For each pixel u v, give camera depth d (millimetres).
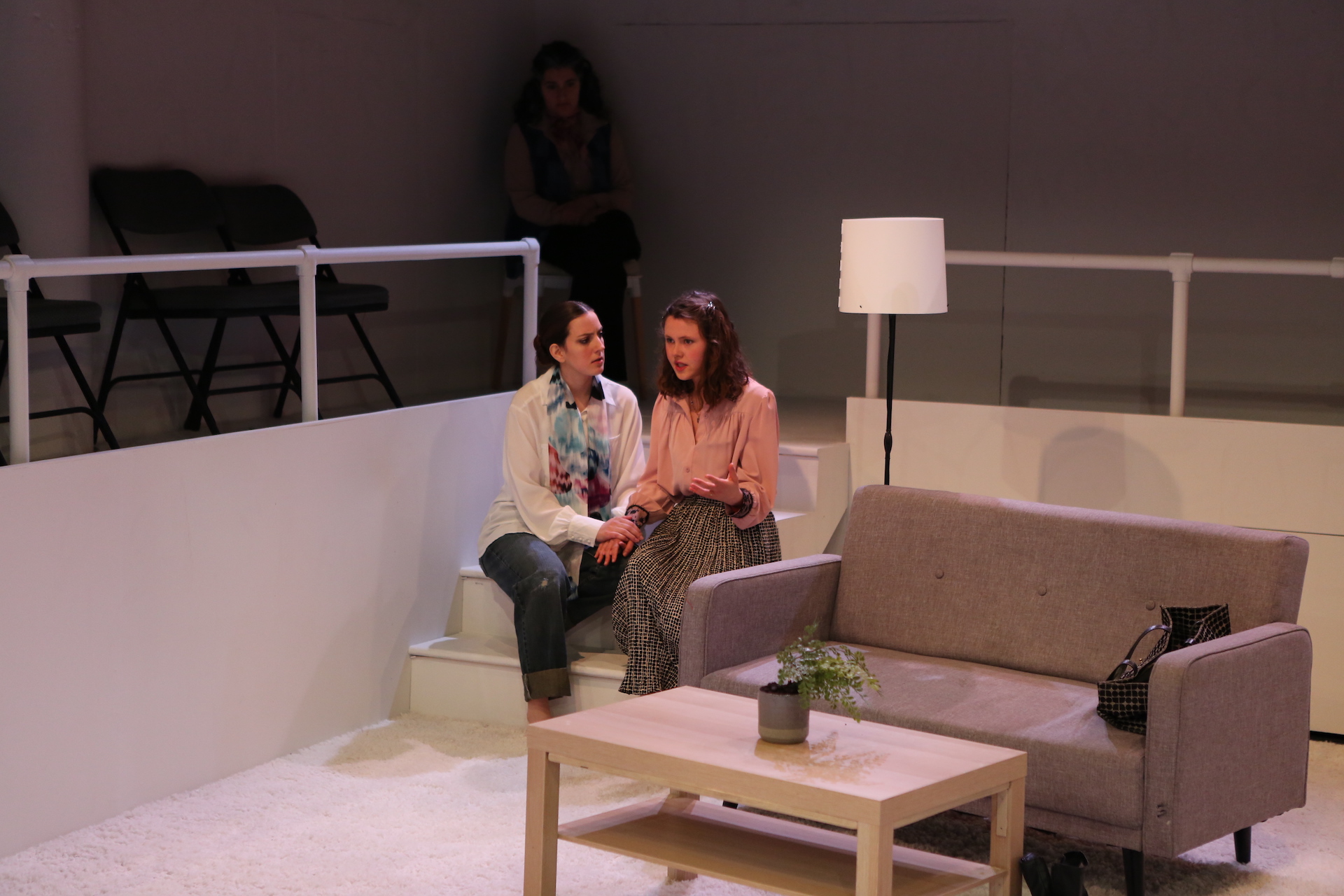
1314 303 5414
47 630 3135
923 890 2484
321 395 5316
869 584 3645
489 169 6160
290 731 3820
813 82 6031
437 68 5805
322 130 5242
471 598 4375
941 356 5980
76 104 4121
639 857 2627
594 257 5789
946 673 3334
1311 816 3479
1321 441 4098
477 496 4441
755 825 2801
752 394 3795
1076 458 4379
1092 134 5645
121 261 3271
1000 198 5809
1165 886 3023
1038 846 3254
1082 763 2818
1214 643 2852
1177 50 5484
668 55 6234
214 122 4805
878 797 2318
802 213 6121
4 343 4051
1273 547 3129
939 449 4531
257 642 3688
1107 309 5711
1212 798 2828
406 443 4129
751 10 6082
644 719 2762
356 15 5363
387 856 3102
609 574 3941
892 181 5965
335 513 3898
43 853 3100
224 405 4918
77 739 3229
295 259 3742
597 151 5887
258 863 3062
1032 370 5852
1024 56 5703
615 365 5879
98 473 3223
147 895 2893
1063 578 3383
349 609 3979
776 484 4121
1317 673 4172
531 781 2732
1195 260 4227
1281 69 5352
